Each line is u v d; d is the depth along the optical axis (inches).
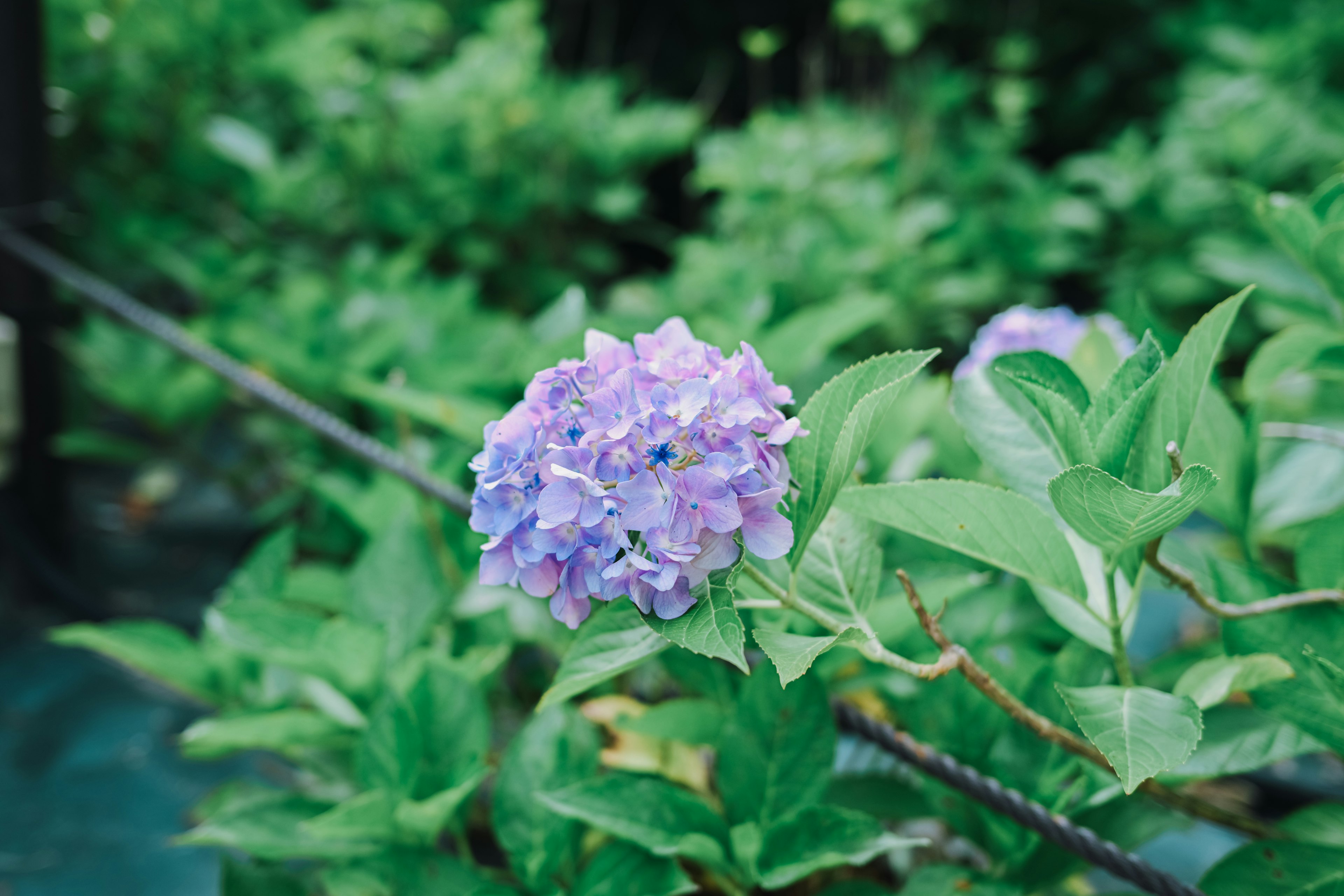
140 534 67.1
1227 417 29.0
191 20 75.0
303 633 30.5
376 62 90.0
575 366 23.5
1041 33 139.7
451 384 45.9
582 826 29.0
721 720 29.1
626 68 133.8
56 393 57.3
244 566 34.4
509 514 22.9
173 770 44.9
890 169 94.1
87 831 41.3
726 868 26.7
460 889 27.4
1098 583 26.9
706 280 63.1
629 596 22.8
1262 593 27.3
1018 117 112.7
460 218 82.3
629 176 98.0
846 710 28.0
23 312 53.5
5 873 39.0
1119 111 139.6
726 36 148.9
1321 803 26.5
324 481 42.2
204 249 65.2
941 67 110.2
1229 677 24.5
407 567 33.0
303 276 63.7
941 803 28.8
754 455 22.9
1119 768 22.4
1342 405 49.8
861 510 25.0
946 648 24.3
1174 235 90.3
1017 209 96.0
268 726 30.5
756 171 86.0
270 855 28.4
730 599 22.3
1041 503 26.1
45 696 49.8
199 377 55.6
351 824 27.4
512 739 34.1
